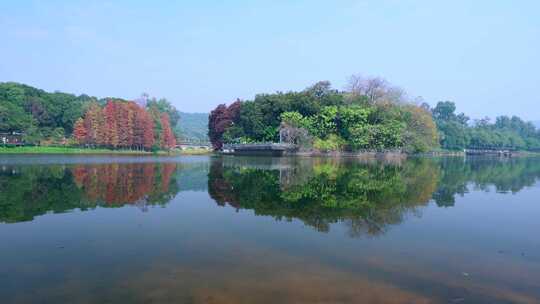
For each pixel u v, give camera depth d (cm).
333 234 1201
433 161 6488
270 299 708
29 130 9112
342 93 9031
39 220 1379
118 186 2320
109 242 1093
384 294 739
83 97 13512
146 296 718
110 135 9938
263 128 8362
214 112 10356
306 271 861
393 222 1385
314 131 7631
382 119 7925
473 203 1823
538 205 1783
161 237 1152
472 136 14575
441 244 1098
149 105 17200
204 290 748
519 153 14975
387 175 3197
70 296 717
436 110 19562
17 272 843
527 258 979
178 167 4006
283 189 2228
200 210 1587
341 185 2431
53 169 3506
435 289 770
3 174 2961
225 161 5375
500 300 723
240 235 1180
